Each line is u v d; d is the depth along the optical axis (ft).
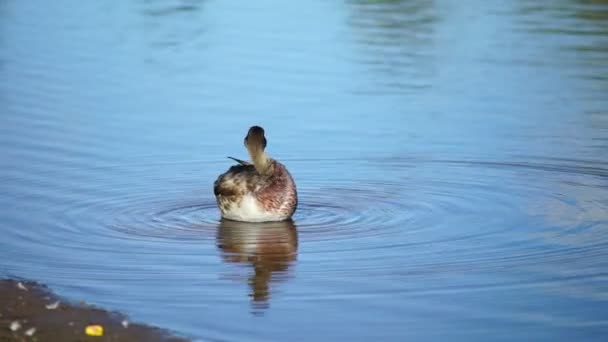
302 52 150.82
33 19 180.86
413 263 71.10
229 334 58.85
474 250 73.92
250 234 78.43
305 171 96.78
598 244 75.05
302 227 80.12
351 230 79.00
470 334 58.80
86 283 67.62
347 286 66.64
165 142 106.52
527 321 60.70
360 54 149.18
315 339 58.23
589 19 176.55
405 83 131.54
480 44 155.74
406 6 193.77
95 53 151.33
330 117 115.65
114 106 121.08
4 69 139.74
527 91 126.62
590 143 104.73
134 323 60.23
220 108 119.96
